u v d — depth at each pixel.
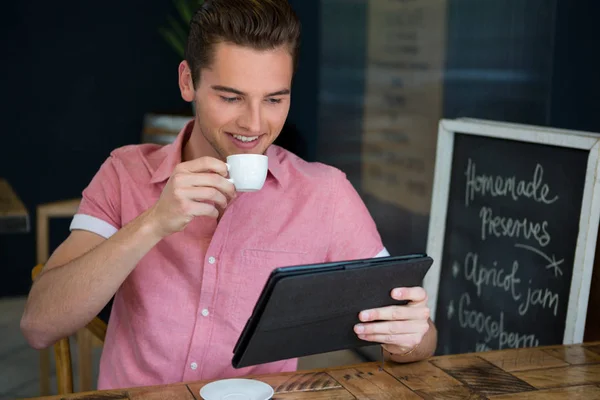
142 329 1.51
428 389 1.28
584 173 1.69
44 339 1.42
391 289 1.27
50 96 4.30
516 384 1.31
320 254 1.57
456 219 2.04
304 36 3.76
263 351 1.21
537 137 1.78
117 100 4.42
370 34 3.17
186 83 1.47
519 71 2.27
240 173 1.27
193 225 1.50
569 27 2.07
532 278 1.82
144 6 4.38
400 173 3.01
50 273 1.40
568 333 1.68
